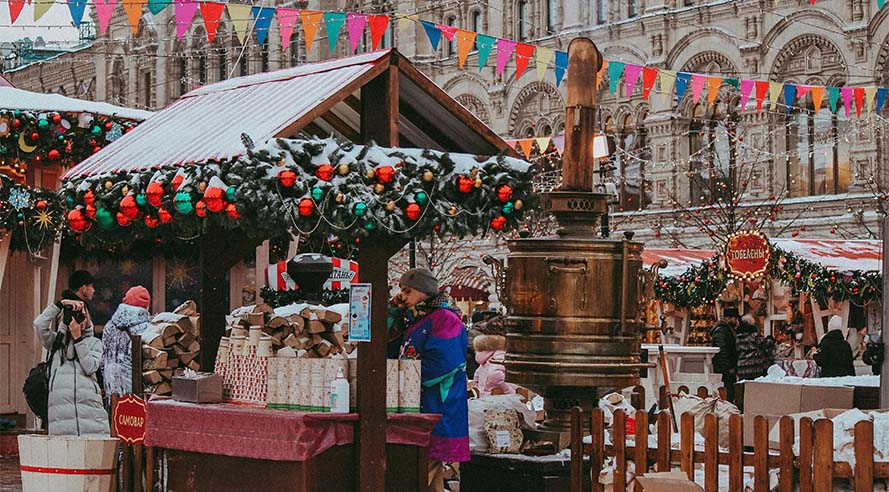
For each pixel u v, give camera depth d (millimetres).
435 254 43312
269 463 9969
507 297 11641
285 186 9508
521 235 11570
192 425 10688
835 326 21922
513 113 44406
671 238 39844
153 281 19984
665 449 9891
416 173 9891
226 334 11727
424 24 18188
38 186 18219
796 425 10398
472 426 11781
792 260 22859
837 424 9312
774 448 10086
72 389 13805
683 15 39531
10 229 17078
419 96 10531
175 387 11219
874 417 9289
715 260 23141
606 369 11203
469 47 18656
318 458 9812
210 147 10125
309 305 11023
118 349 13984
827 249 24109
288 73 11320
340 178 9609
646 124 40812
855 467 8852
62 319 13828
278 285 18625
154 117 12086
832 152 36812
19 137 16938
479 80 45594
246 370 10797
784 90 21656
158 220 10648
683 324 26781
